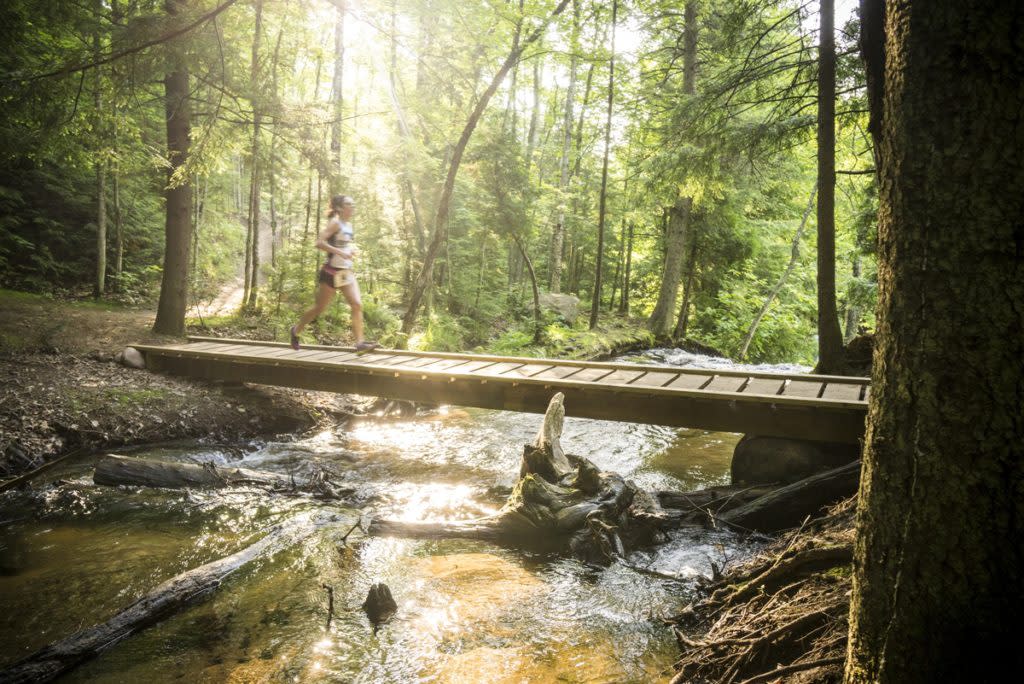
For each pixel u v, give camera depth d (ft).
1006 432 5.32
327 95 77.97
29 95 18.61
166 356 32.45
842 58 27.61
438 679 10.66
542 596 13.79
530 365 28.22
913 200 5.79
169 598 13.04
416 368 26.89
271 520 18.48
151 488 20.81
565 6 37.78
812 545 12.52
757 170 48.73
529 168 68.49
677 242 63.57
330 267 26.16
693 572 15.03
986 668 5.45
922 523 5.73
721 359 57.72
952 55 5.48
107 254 53.98
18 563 15.33
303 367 29.14
